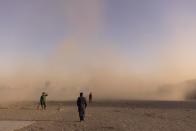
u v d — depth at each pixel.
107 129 31.28
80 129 31.31
